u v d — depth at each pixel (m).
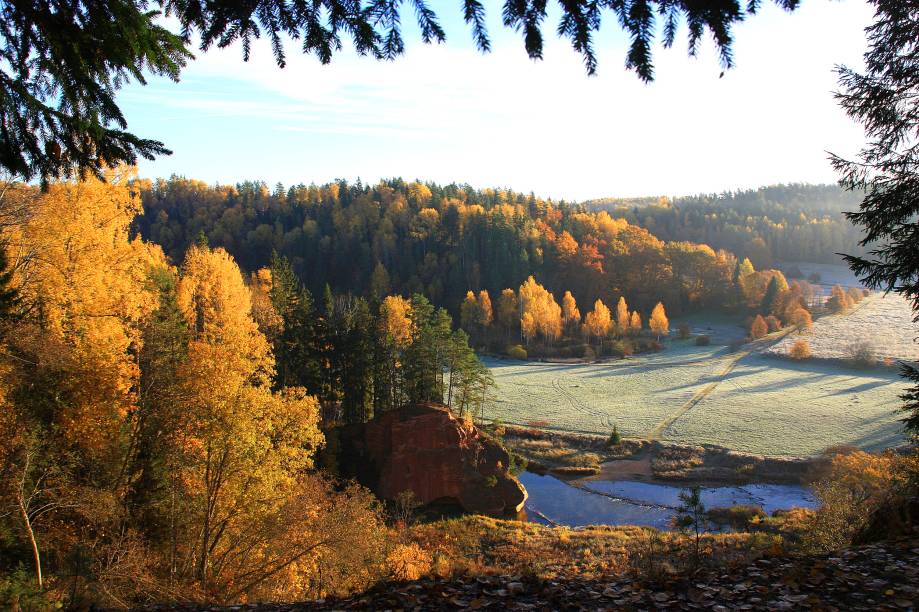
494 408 64.06
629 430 56.06
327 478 36.50
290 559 17.69
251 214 133.62
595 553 26.33
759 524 29.88
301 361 46.41
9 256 16.20
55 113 5.35
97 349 16.84
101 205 19.14
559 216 148.25
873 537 10.59
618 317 101.31
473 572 8.64
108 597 11.34
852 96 11.80
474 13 4.13
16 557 12.66
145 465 18.14
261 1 4.70
